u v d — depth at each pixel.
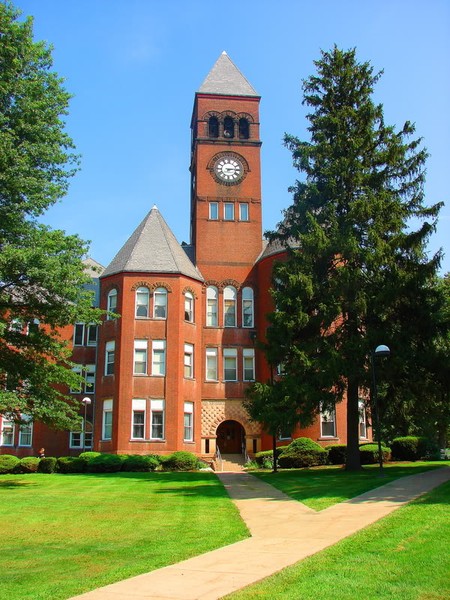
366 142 30.94
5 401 25.05
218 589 9.25
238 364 44.62
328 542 12.20
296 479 26.02
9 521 16.52
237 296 46.09
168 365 40.84
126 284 41.91
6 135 25.27
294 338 29.22
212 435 43.09
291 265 29.84
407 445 35.78
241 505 18.84
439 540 11.30
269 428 28.31
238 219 47.72
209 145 48.91
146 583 9.72
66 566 11.10
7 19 27.20
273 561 10.88
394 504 16.14
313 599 8.58
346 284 27.98
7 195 26.11
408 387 28.41
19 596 9.18
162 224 45.62
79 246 27.16
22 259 24.05
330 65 33.44
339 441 39.09
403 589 8.84
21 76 27.64
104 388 41.22
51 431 45.12
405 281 27.81
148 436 39.50
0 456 38.09
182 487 24.84
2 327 23.47
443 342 28.95
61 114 28.73
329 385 27.91
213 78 50.88
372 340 27.44
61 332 46.50
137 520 16.33
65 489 24.61
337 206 31.30
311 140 32.47
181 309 42.28
